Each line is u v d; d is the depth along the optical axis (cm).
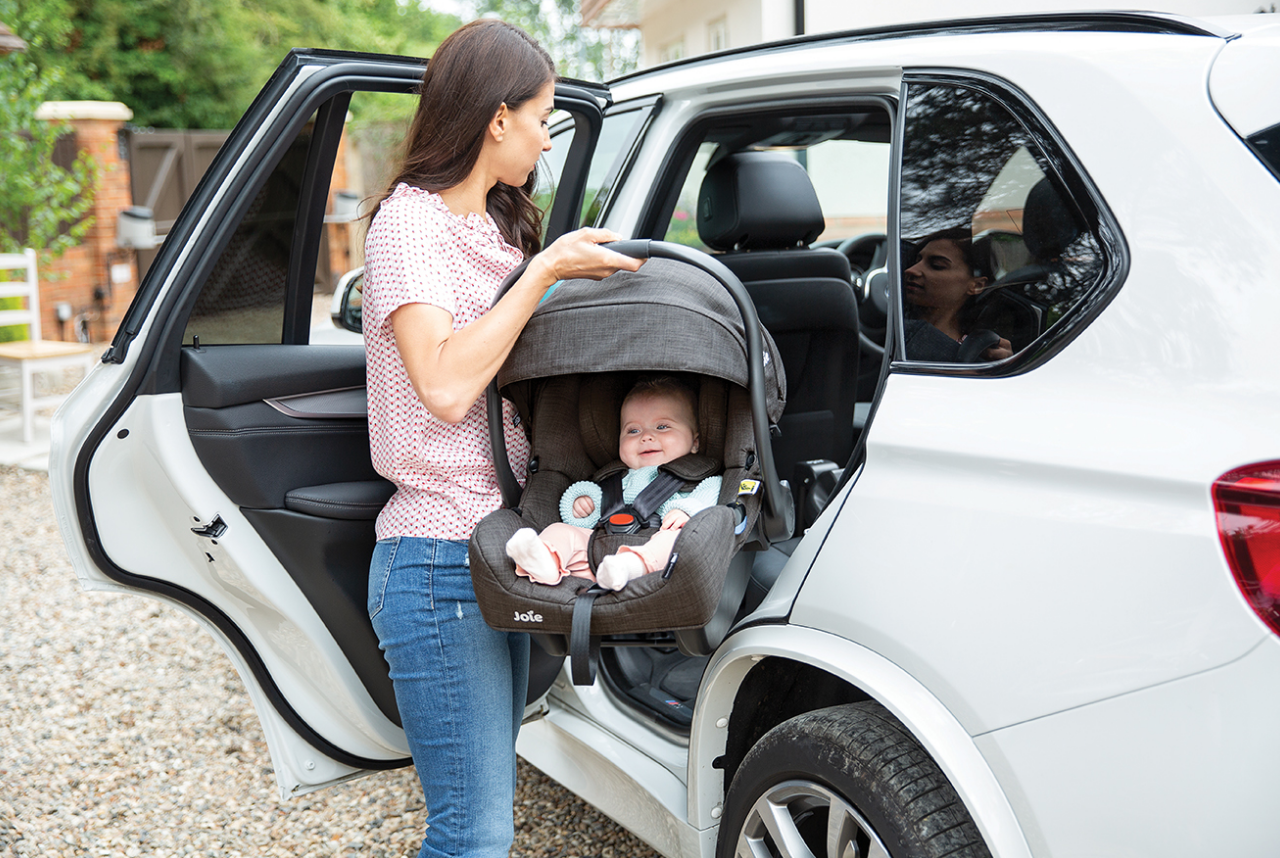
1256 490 117
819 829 173
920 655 144
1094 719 126
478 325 153
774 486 166
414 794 292
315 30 2069
